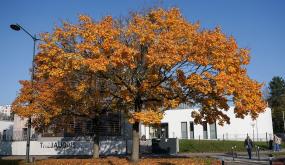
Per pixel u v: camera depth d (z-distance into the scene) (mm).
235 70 17844
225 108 19688
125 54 16953
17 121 37406
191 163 19922
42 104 23578
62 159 24391
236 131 50125
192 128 51875
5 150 35000
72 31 18281
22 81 24156
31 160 24078
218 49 17719
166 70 18562
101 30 17234
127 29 18672
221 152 35906
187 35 17922
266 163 22578
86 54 17953
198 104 20406
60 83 22031
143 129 51312
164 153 34000
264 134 50125
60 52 17656
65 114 24328
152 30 18078
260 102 18250
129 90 19453
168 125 53344
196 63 17719
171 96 19719
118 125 33125
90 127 33312
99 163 20734
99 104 23453
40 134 34000
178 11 19156
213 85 17641
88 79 19750
